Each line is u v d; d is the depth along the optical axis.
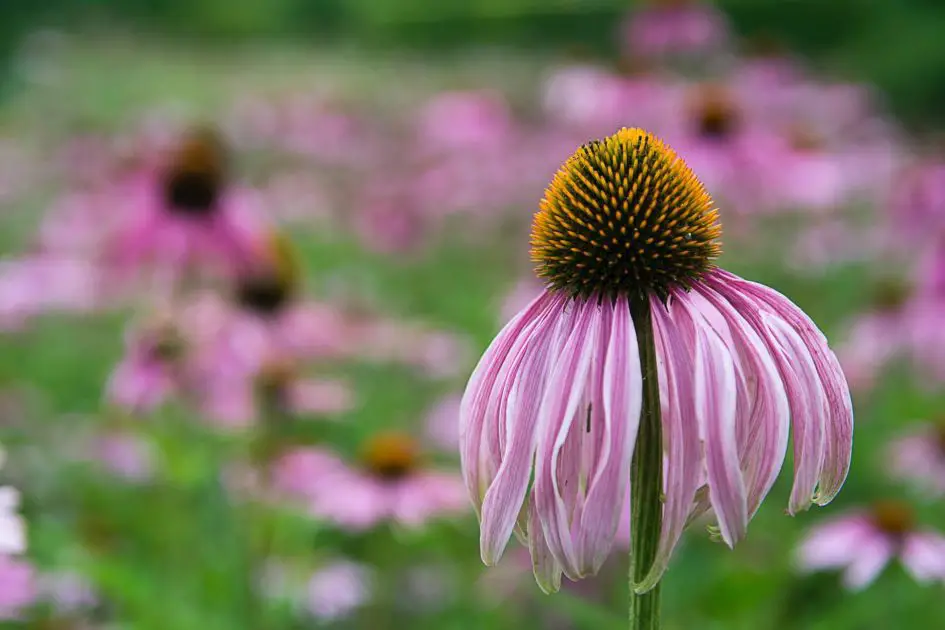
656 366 2.46
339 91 23.62
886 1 28.02
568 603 5.23
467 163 14.79
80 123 19.86
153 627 5.20
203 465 6.24
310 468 6.65
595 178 2.60
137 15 40.22
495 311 10.81
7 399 8.66
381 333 9.16
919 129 23.86
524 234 14.17
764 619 5.94
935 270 9.34
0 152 16.73
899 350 9.28
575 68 12.84
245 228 7.14
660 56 13.66
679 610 5.97
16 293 8.57
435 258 14.00
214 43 38.28
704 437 2.19
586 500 2.19
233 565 5.57
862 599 6.02
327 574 6.25
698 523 6.30
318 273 12.81
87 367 10.29
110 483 7.12
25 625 5.25
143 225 6.98
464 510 6.38
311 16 43.53
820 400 2.32
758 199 9.64
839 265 10.93
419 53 32.94
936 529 7.29
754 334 2.37
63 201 13.18
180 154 7.25
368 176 16.41
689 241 2.54
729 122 9.72
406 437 6.68
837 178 10.30
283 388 6.80
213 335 6.86
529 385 2.41
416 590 6.67
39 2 34.72
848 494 8.26
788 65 14.48
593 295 2.50
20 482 7.17
